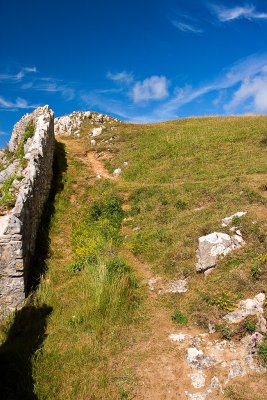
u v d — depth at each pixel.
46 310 12.20
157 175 25.34
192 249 14.37
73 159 29.41
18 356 9.86
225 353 9.80
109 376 9.38
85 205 21.80
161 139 31.64
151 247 15.89
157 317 11.62
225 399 8.55
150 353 10.11
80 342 10.52
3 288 12.97
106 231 18.28
